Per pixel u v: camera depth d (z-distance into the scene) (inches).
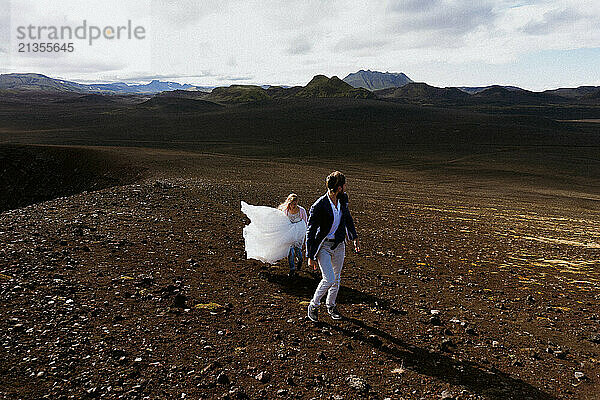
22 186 1590.8
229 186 903.1
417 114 7736.2
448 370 179.3
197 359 168.2
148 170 1437.0
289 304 243.0
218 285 261.4
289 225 290.8
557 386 172.9
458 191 1482.5
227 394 145.9
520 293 311.3
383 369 176.2
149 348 171.5
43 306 195.3
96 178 1526.8
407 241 481.7
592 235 651.5
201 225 436.8
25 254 265.3
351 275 313.7
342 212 208.4
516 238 570.3
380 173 2261.3
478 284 326.0
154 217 448.5
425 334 215.9
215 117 7455.7
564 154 3376.0
